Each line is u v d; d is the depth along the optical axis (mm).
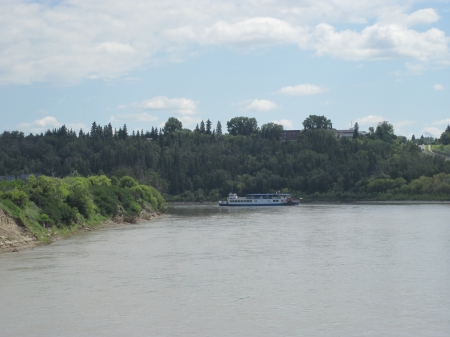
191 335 31562
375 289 42500
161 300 39469
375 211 142250
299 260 56406
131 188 143125
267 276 47875
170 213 157375
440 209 146250
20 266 53188
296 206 191375
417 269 50688
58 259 57656
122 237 80375
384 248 64812
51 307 37594
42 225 76875
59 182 98562
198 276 48031
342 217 119938
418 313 35750
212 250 64562
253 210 168250
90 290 42562
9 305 38156
